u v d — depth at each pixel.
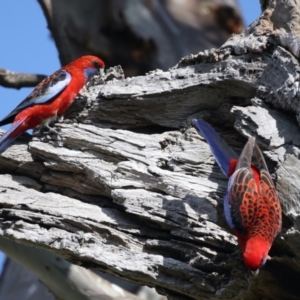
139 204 11.59
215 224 11.20
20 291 18.38
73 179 12.26
